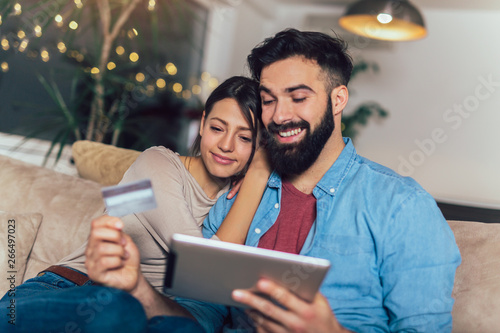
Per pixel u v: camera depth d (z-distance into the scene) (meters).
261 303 0.92
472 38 5.27
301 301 0.91
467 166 5.22
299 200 1.28
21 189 1.71
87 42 3.42
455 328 1.19
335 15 5.64
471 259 1.25
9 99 3.25
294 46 1.21
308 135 1.22
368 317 1.11
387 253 1.13
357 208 1.18
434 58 5.36
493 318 1.15
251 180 1.35
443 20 5.35
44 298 0.94
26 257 1.53
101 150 1.86
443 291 1.08
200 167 1.44
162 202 1.27
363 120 5.41
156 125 4.31
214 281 0.92
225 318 1.28
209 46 5.15
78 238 1.58
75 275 1.31
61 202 1.66
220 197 1.42
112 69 3.21
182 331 0.96
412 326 1.06
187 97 4.79
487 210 1.61
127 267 1.00
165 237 1.26
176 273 0.93
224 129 1.34
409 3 2.69
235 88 1.36
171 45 4.35
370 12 2.68
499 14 5.16
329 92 1.23
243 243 1.31
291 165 1.24
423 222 1.12
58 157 2.67
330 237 1.18
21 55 3.25
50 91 2.83
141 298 1.02
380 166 1.27
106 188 0.91
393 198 1.15
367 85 5.53
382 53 5.50
